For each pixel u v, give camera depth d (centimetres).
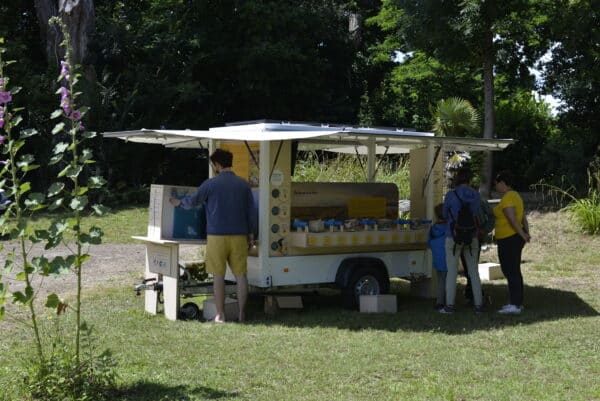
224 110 3062
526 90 2728
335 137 859
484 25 2055
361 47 3362
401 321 800
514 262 850
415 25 2125
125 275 1157
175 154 2775
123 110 2550
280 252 849
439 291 886
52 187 501
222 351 652
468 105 2073
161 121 2616
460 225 838
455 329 755
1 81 496
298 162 1728
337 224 872
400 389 541
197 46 2731
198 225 855
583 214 1550
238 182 800
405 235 910
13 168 494
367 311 859
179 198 842
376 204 973
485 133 2192
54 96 2370
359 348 665
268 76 2828
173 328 754
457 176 856
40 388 504
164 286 823
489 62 2173
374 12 3334
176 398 515
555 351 661
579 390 540
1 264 1264
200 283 849
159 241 808
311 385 551
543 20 2127
